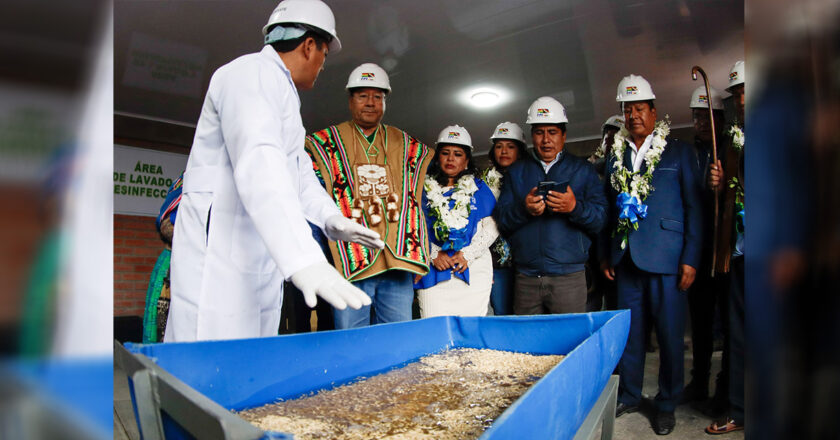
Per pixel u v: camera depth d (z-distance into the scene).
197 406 0.54
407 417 0.97
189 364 0.93
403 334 1.49
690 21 3.43
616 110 5.16
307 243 0.96
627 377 2.54
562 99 4.86
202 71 4.22
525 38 3.66
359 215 2.21
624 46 3.77
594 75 4.29
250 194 1.00
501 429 0.58
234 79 1.14
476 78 4.35
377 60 3.99
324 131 2.35
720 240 2.29
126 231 5.27
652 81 4.41
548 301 2.58
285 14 1.28
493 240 2.72
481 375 1.31
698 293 2.80
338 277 0.93
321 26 1.29
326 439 0.86
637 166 2.52
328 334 1.22
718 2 3.21
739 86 2.30
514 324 1.67
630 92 2.51
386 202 2.26
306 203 1.41
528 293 2.62
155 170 5.44
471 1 3.21
